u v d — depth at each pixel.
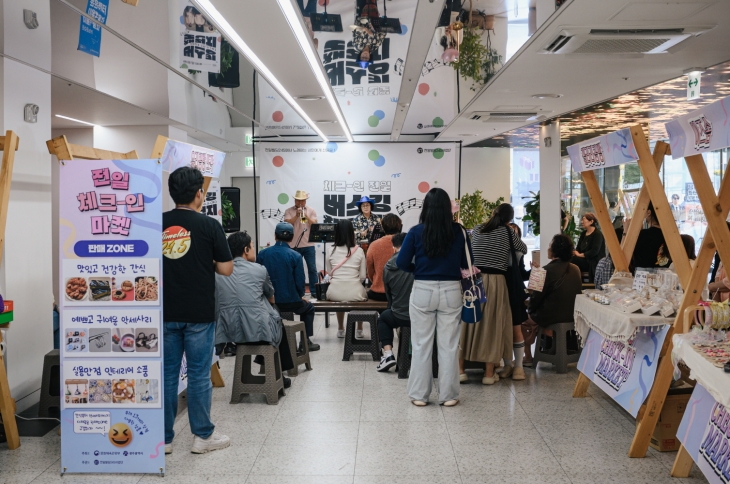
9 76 4.44
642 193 4.75
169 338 3.72
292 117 9.95
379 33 7.79
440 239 4.56
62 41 4.29
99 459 3.53
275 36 4.91
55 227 7.46
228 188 10.04
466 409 4.67
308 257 9.36
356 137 11.61
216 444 3.88
